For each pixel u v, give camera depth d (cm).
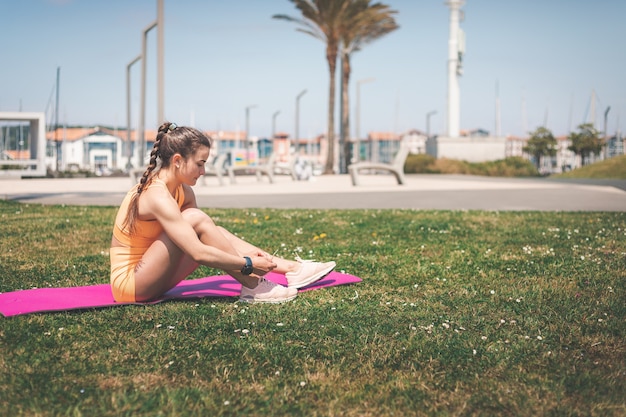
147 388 282
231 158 5678
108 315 397
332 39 4331
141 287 420
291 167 3036
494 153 4712
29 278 531
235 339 350
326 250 681
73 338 351
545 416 256
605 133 7200
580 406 263
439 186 2241
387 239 766
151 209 407
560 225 912
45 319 387
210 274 546
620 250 670
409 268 572
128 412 257
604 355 326
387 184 2453
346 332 364
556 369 305
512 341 348
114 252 427
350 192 1822
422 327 372
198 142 412
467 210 1173
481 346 338
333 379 295
